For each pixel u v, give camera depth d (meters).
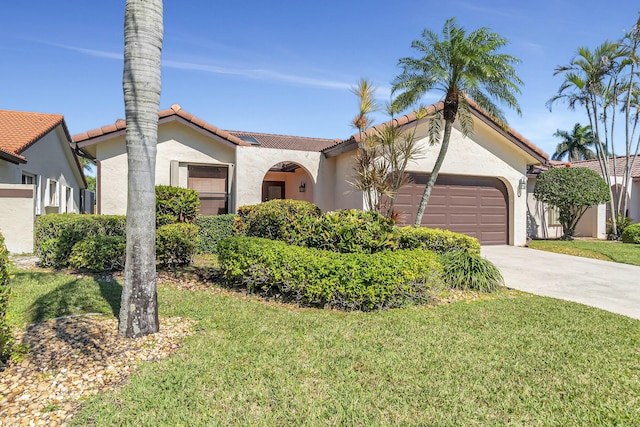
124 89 4.50
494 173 14.56
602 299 7.13
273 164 13.31
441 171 13.59
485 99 11.45
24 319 5.06
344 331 4.86
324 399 3.24
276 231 8.34
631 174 20.05
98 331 4.61
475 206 14.61
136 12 4.44
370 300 5.90
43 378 3.52
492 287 7.64
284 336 4.64
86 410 3.03
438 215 13.93
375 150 10.37
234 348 4.24
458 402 3.26
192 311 5.55
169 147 12.66
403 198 13.27
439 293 6.91
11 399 3.18
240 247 6.82
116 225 9.55
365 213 7.04
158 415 2.97
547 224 18.61
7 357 3.77
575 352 4.36
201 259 10.12
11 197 11.18
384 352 4.23
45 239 8.66
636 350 4.47
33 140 14.23
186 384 3.44
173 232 8.61
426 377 3.67
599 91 17.66
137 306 4.50
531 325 5.33
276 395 3.29
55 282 7.00
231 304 6.01
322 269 5.90
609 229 17.88
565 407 3.22
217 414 3.01
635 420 3.04
